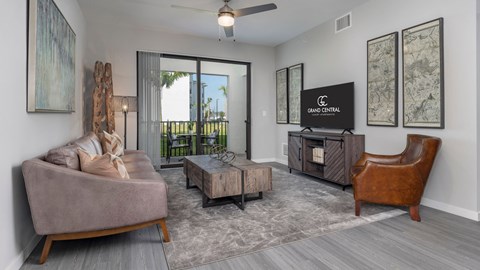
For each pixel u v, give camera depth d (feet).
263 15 14.21
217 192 9.19
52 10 8.21
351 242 7.09
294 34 17.43
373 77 12.14
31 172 5.83
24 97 6.44
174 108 18.40
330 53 14.85
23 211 6.22
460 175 8.99
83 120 14.23
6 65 5.55
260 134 20.31
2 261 5.28
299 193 11.75
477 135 8.55
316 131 15.87
